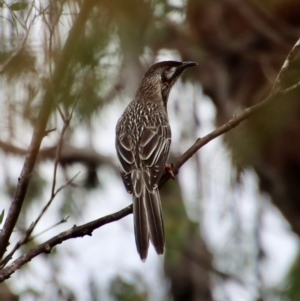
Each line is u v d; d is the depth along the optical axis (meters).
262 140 13.07
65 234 7.55
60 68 7.46
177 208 14.91
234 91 15.71
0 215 7.50
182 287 16.02
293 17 14.91
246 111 8.66
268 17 14.91
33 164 7.54
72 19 7.66
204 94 15.97
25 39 7.77
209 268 14.98
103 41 8.06
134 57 11.04
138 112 10.69
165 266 16.05
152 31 12.28
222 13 15.16
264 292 14.38
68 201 14.28
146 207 9.01
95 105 9.84
